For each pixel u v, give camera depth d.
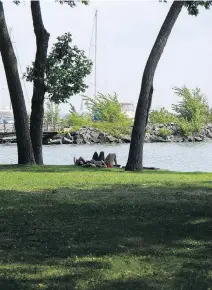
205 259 6.26
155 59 19.66
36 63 21.17
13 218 8.57
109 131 77.12
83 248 6.70
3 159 40.16
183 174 17.64
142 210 9.30
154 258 6.29
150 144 72.62
